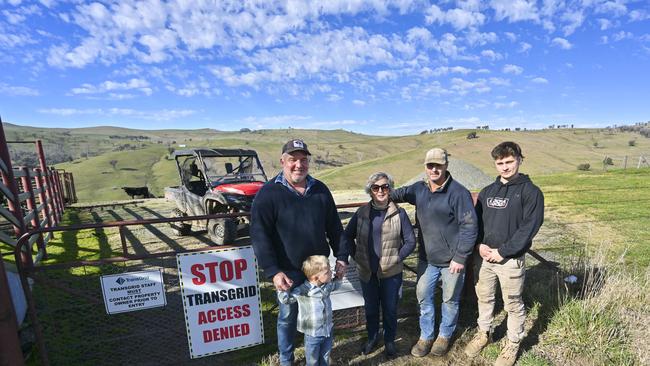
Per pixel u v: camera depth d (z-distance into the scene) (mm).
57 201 10062
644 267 4668
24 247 4320
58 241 7121
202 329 2949
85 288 4281
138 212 11891
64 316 3596
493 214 2836
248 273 3043
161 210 12383
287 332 2613
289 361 2703
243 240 6949
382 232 2795
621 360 2795
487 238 2885
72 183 16031
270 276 2316
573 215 8219
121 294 2791
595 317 3195
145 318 3664
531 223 2619
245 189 6531
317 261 2385
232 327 3041
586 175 15781
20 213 4336
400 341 3275
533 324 3383
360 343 3234
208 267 2914
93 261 2709
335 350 3141
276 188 2365
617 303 3457
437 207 2795
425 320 3014
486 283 2971
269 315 3713
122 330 3430
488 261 2867
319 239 2461
